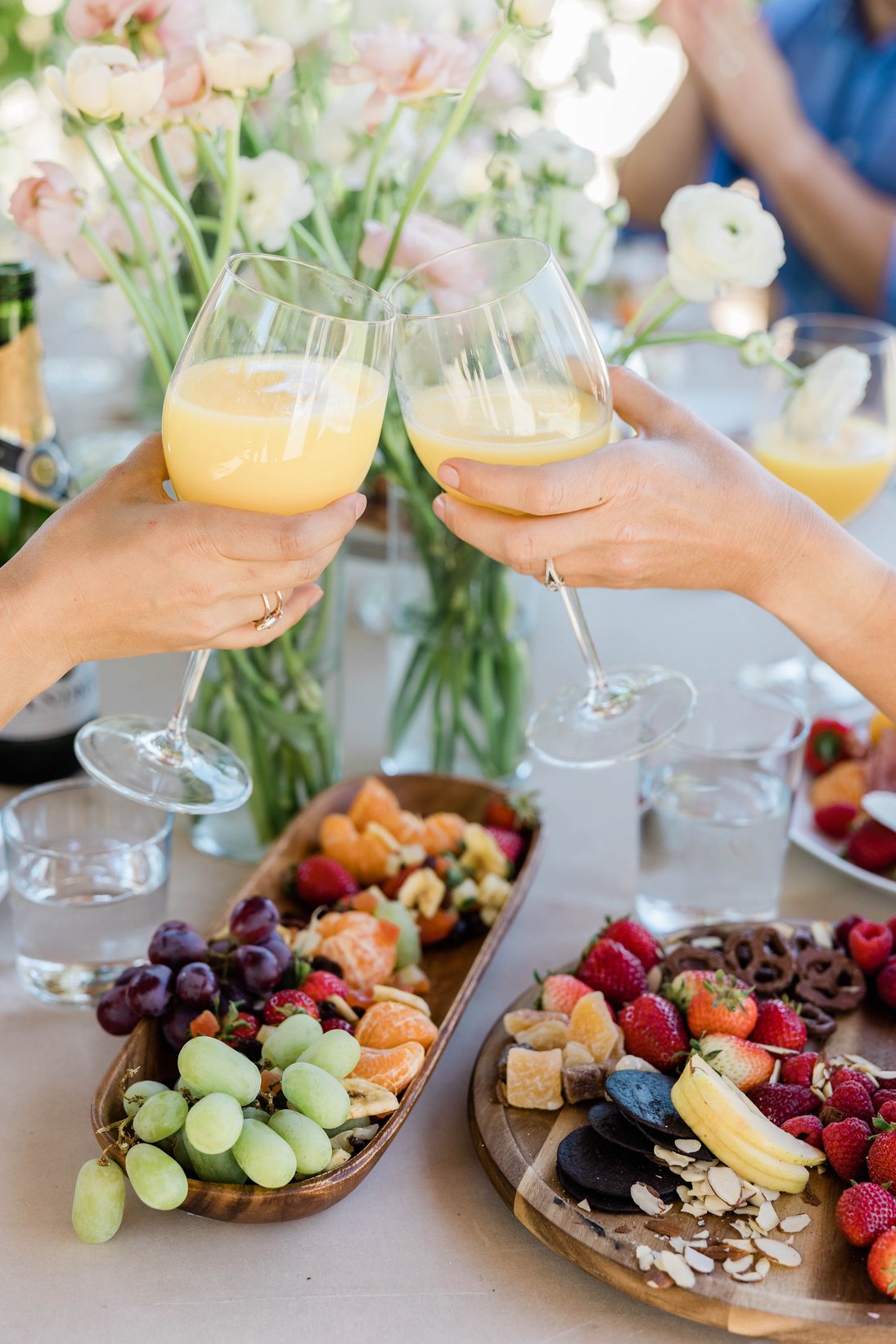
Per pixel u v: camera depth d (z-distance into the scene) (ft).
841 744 4.77
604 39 4.46
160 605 2.89
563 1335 2.66
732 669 5.56
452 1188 3.04
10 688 3.01
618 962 3.43
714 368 8.38
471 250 3.22
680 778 3.92
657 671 3.95
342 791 4.33
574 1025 3.26
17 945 3.72
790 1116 3.04
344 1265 2.82
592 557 3.15
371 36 3.45
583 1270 2.82
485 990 3.71
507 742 4.67
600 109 10.67
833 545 3.35
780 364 4.20
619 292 8.53
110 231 3.92
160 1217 2.94
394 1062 3.05
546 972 3.79
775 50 9.43
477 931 3.92
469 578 4.37
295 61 4.27
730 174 10.19
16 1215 2.93
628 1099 2.91
